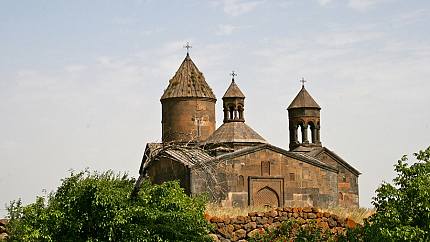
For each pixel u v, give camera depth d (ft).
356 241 62.59
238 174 118.21
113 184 65.82
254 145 130.00
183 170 113.19
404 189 58.08
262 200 119.65
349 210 90.12
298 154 123.65
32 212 64.23
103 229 63.05
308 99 154.10
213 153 128.88
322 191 123.95
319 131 153.38
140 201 64.03
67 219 63.52
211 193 112.98
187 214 63.93
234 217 73.56
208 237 65.57
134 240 62.08
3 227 73.05
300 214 74.74
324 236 71.61
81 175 66.90
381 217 56.90
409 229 55.01
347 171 146.72
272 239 72.38
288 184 121.90
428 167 58.23
